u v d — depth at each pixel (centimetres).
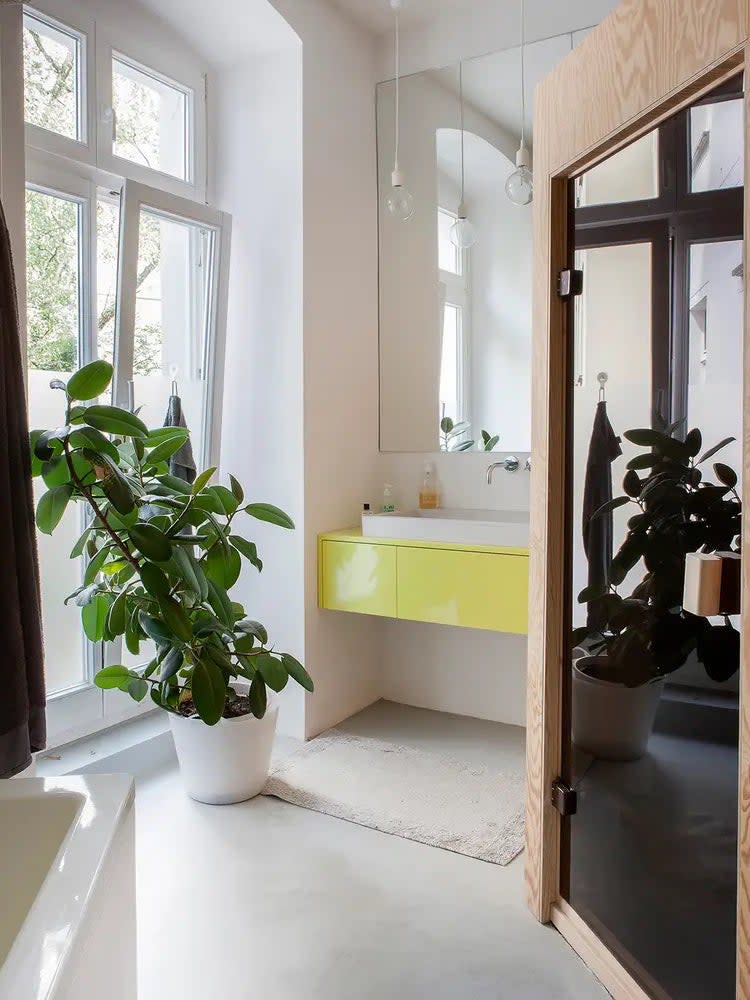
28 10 235
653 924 157
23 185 199
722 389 136
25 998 84
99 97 258
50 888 106
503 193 304
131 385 269
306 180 288
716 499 137
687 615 145
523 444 307
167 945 182
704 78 132
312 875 211
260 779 257
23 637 182
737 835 135
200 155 304
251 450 308
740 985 127
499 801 253
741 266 129
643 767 160
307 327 292
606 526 169
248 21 277
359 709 335
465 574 265
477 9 305
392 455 338
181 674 247
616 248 162
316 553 301
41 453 188
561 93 176
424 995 167
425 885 207
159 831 233
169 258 285
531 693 194
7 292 181
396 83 324
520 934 187
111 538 230
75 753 267
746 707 126
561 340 182
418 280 326
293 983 170
